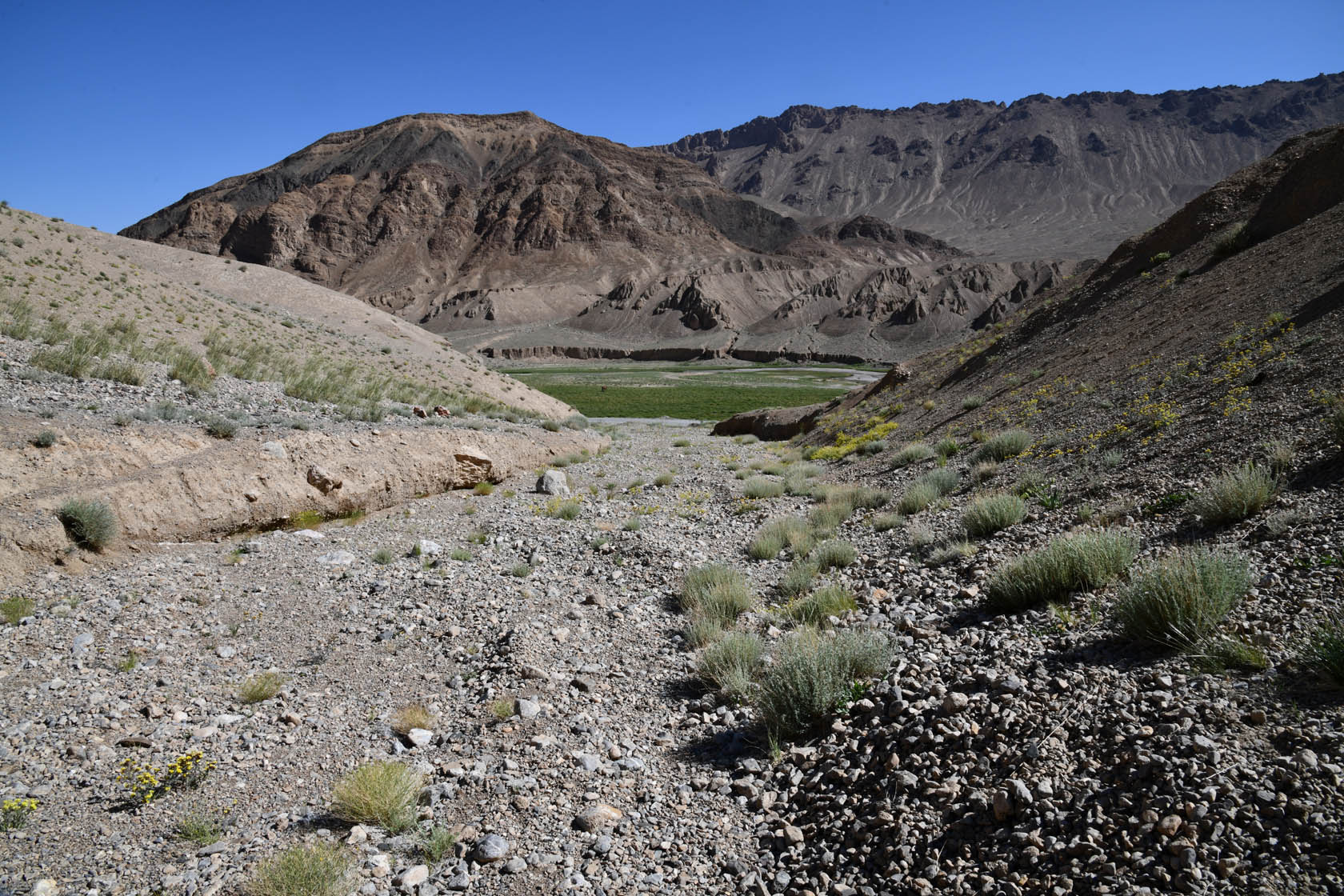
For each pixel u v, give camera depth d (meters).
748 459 26.70
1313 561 5.64
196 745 6.18
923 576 8.91
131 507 11.87
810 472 21.39
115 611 9.14
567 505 16.92
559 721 6.35
